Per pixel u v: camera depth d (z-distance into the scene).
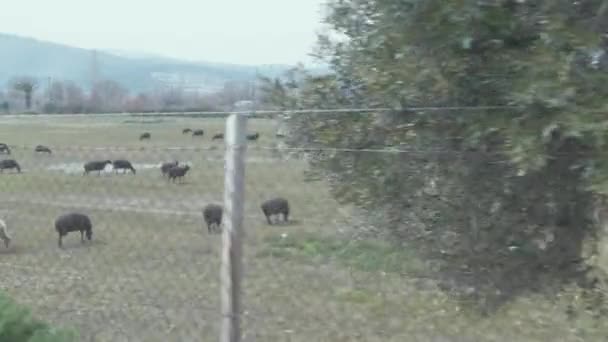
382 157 7.91
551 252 7.53
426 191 7.79
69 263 16.27
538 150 6.25
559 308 7.66
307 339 10.34
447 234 7.94
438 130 7.45
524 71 6.40
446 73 6.83
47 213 19.02
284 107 8.79
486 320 8.19
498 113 6.83
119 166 18.95
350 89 8.41
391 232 8.41
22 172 19.08
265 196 9.29
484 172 7.38
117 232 16.31
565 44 6.16
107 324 12.14
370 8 7.66
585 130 5.97
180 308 12.53
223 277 8.35
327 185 8.90
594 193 6.70
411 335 8.95
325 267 9.92
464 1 6.36
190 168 14.88
